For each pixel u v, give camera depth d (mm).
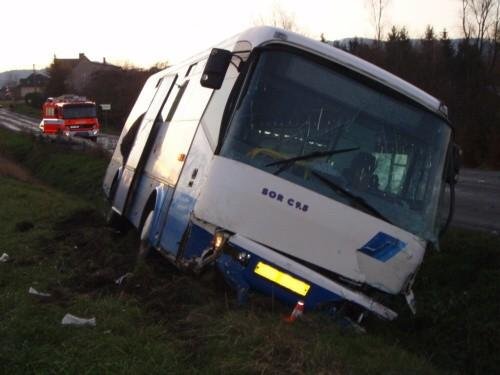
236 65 7172
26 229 12500
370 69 7090
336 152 6879
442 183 7172
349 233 6785
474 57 51719
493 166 40375
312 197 6727
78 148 34500
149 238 8633
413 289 10188
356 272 6793
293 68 6902
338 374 5059
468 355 8078
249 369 4977
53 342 5590
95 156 30219
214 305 6418
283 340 5430
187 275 7168
